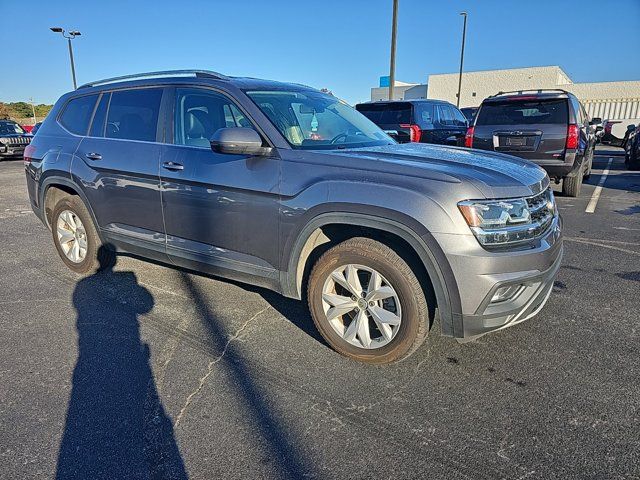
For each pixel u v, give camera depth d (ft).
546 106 25.45
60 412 8.21
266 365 9.69
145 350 10.33
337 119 12.44
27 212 26.45
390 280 9.01
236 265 10.98
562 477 6.66
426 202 8.35
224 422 7.93
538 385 8.90
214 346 10.49
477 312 8.38
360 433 7.63
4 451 7.26
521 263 8.41
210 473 6.83
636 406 8.23
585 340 10.59
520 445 7.31
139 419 8.03
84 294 13.50
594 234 19.86
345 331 9.80
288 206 9.75
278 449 7.29
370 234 9.55
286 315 12.02
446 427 7.75
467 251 8.17
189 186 11.27
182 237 11.87
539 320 11.59
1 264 16.40
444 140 34.12
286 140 10.21
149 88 12.77
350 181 9.06
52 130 15.24
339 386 8.93
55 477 6.76
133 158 12.46
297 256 9.96
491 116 26.94
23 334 11.10
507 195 8.46
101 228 13.89
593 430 7.63
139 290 13.74
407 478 6.68
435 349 10.24
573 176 27.12
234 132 9.66
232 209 10.62
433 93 164.86
